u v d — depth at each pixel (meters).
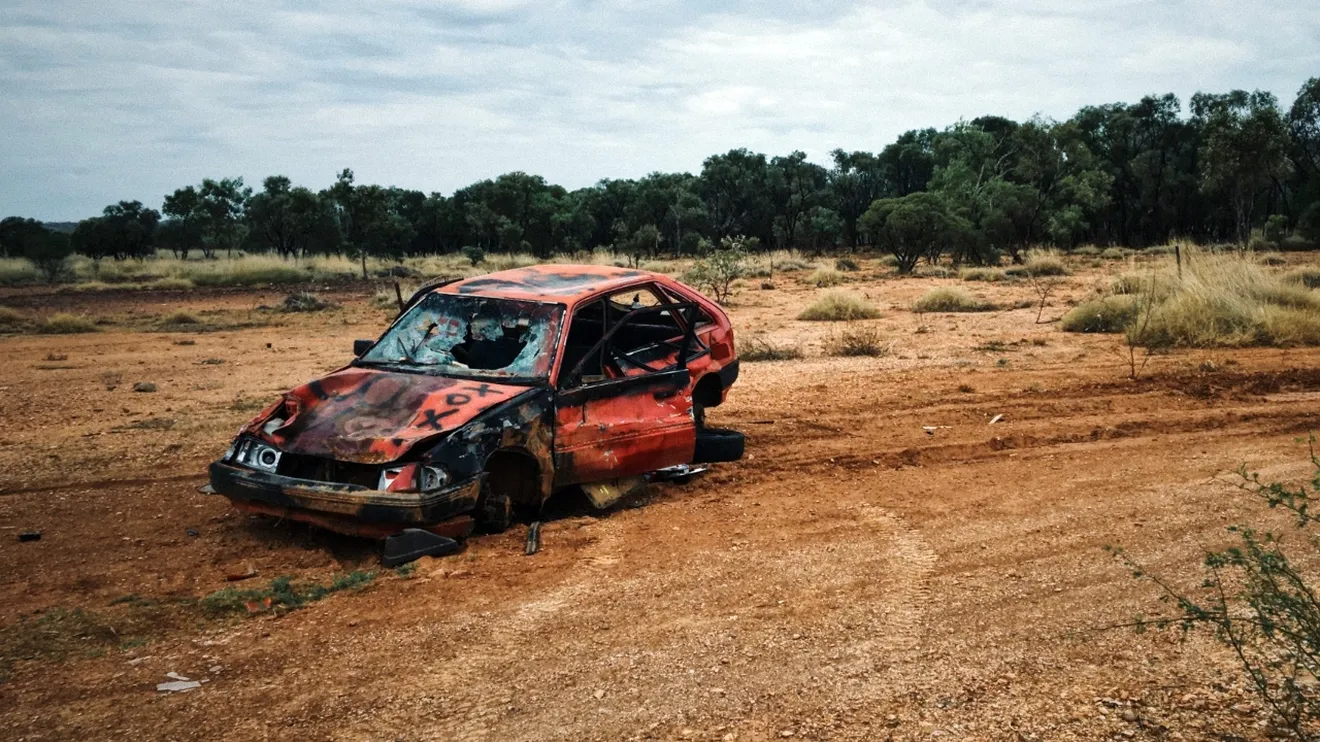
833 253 75.00
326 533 6.11
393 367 6.68
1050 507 6.68
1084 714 3.72
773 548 5.89
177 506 6.93
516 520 6.44
